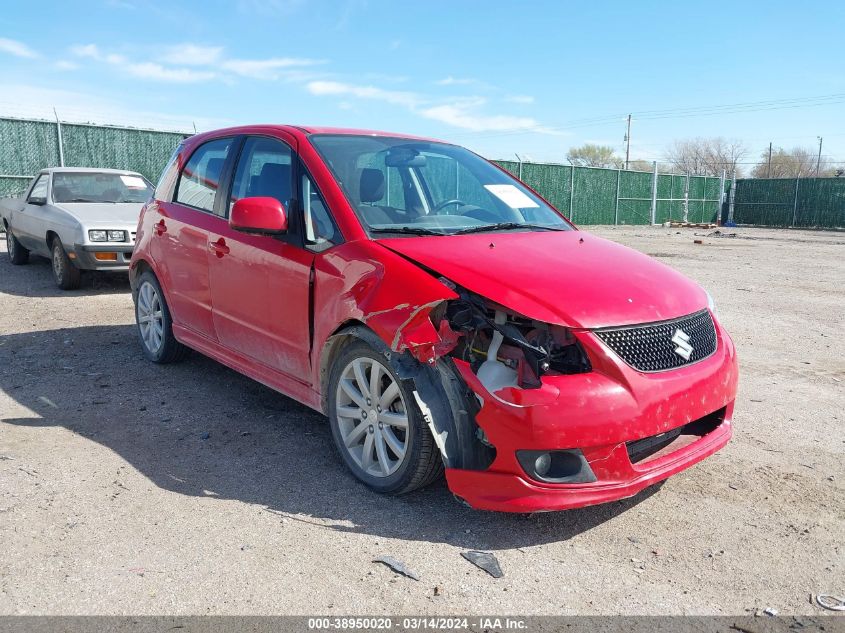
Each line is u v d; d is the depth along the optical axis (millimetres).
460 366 3029
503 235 3814
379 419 3381
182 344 5484
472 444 3039
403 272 3221
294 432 4266
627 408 2938
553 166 28156
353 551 2936
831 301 9773
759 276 12625
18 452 3855
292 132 4219
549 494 2891
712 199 36438
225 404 4746
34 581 2660
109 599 2561
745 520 3287
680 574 2822
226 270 4355
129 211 9344
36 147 16453
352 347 3455
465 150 4930
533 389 2883
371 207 3740
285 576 2736
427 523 3189
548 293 3090
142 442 4059
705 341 3430
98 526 3086
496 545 3016
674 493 3564
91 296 8742
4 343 6258
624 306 3131
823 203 32969
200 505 3312
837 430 4547
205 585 2662
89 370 5469
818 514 3357
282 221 3752
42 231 9445
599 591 2691
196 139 5242
